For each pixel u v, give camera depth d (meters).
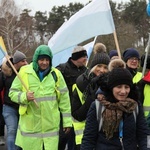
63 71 8.60
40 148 6.70
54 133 6.73
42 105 6.66
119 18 62.19
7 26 53.03
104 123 4.83
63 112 6.86
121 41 46.25
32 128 6.71
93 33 7.75
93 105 4.93
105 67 6.66
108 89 4.91
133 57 6.89
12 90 6.81
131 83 4.87
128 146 4.86
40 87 6.67
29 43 62.88
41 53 6.65
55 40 8.02
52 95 6.71
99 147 4.90
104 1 7.74
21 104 6.70
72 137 7.93
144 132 4.93
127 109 4.81
